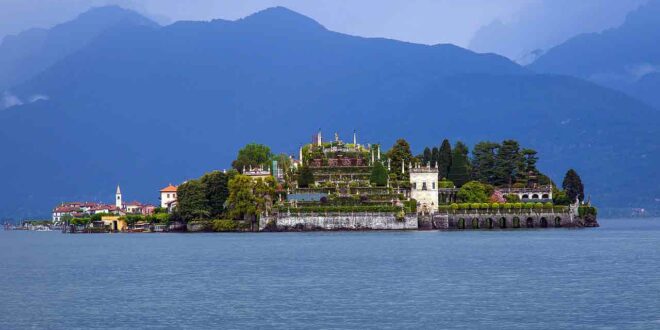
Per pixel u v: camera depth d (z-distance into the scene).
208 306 176.50
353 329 152.25
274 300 183.12
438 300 180.88
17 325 158.88
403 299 182.75
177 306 176.88
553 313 164.88
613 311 166.50
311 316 164.12
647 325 153.38
